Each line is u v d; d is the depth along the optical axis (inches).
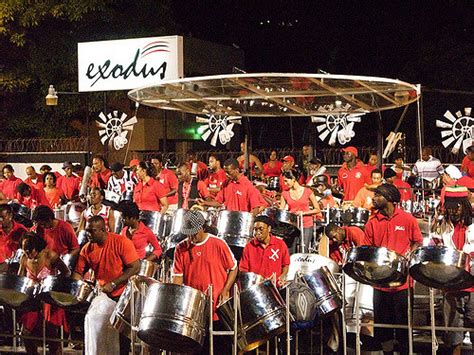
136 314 261.1
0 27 783.7
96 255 285.9
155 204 430.3
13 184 551.8
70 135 838.5
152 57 553.6
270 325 254.8
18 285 290.2
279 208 390.6
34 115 843.4
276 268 290.4
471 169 496.1
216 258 268.8
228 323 257.0
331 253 343.0
